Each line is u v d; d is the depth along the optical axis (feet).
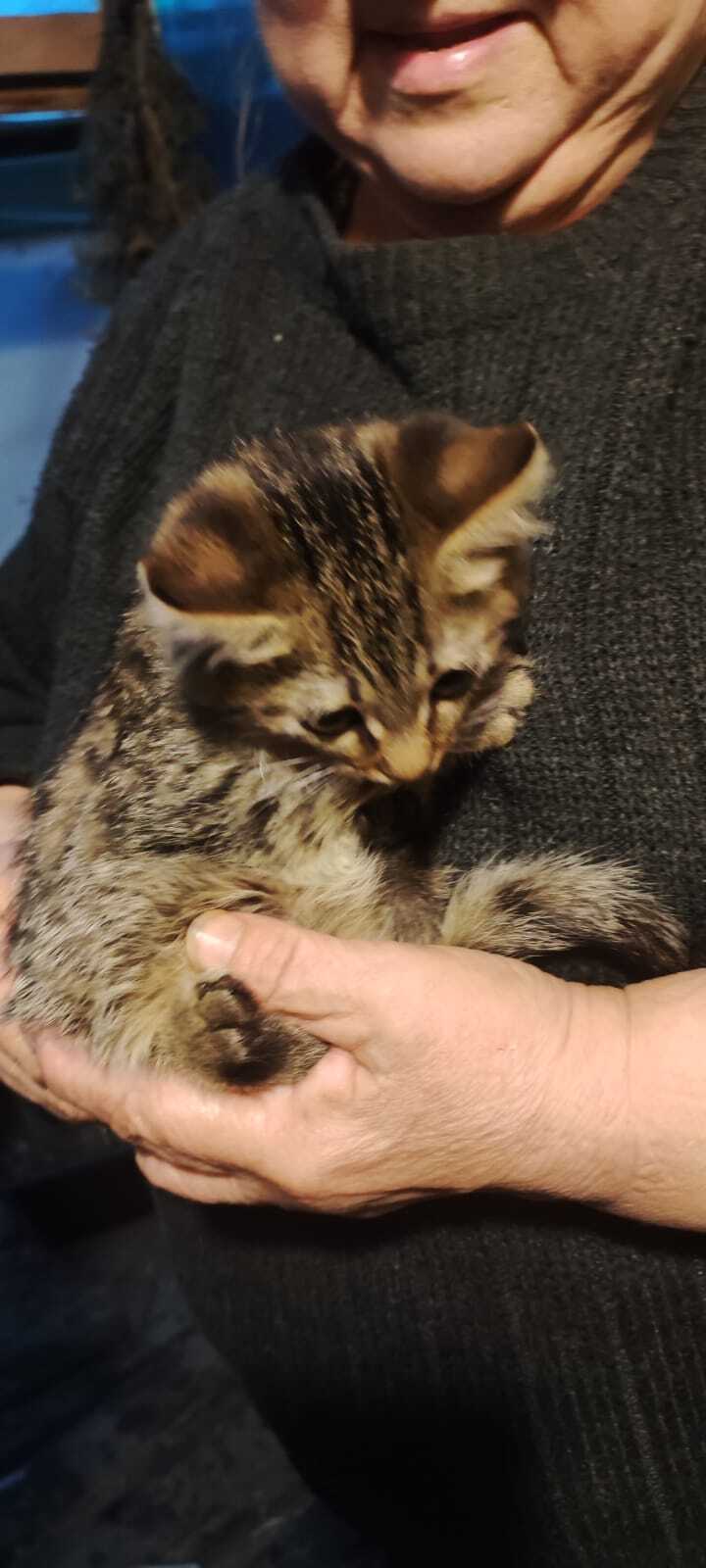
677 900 1.62
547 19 1.63
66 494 2.16
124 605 1.97
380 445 1.69
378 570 1.63
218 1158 1.66
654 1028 1.56
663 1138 1.53
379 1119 1.58
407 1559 1.97
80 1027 1.79
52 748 2.02
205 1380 2.69
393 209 1.93
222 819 1.73
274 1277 1.82
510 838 1.71
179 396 1.97
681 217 1.63
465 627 1.65
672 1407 1.64
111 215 2.65
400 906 1.74
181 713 1.73
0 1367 2.73
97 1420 2.63
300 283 1.92
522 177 1.76
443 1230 1.71
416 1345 1.74
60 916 1.84
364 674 1.63
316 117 1.85
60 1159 3.00
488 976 1.57
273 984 1.55
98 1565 2.42
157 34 2.53
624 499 1.61
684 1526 1.65
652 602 1.59
